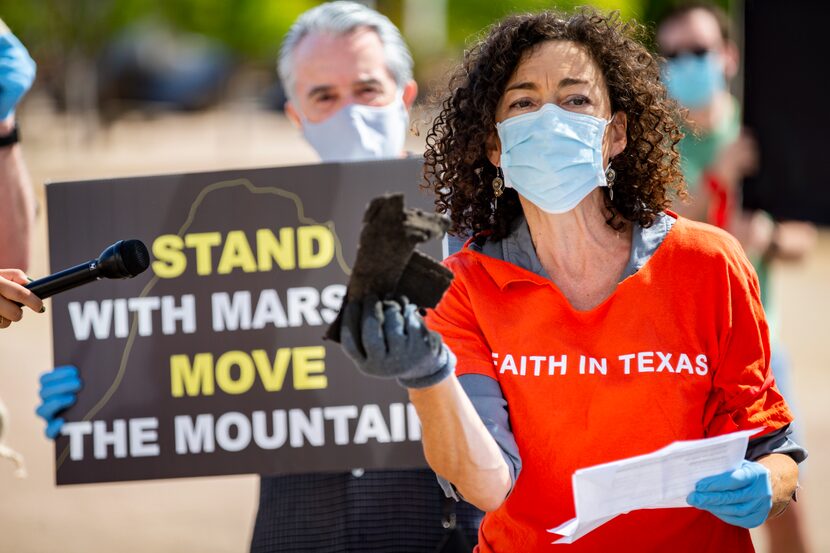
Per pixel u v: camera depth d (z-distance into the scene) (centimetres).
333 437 336
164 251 342
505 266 260
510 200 273
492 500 242
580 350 252
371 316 208
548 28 265
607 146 266
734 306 254
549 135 257
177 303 341
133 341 341
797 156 480
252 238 340
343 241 338
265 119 3125
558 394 252
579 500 226
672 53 487
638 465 228
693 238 258
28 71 358
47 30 2591
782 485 249
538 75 261
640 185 268
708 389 252
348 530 338
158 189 342
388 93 387
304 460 337
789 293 1192
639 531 253
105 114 2925
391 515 338
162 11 2594
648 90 270
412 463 334
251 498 655
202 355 340
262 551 344
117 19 2609
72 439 341
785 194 482
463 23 2192
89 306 342
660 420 249
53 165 2091
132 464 341
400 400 335
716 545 258
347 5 392
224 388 339
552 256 264
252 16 2531
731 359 254
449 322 261
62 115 2877
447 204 280
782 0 477
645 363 249
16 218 368
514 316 257
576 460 252
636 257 258
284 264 340
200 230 341
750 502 233
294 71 390
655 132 270
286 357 339
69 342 342
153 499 652
